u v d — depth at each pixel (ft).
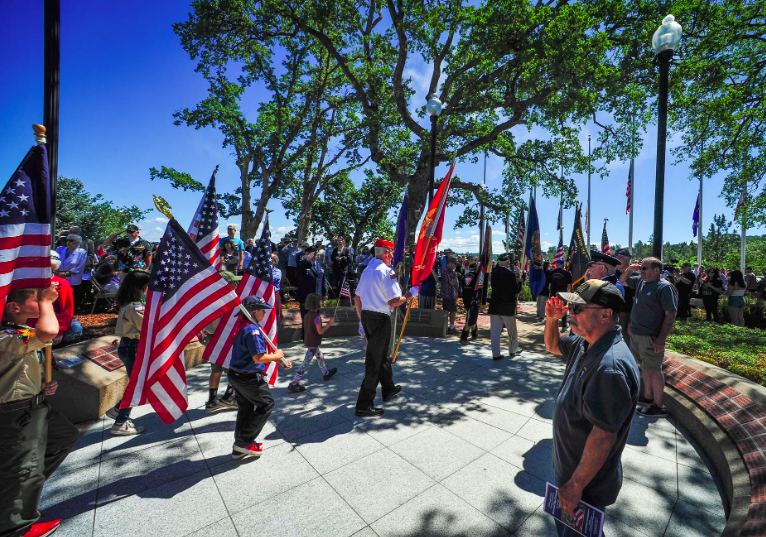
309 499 9.25
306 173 70.90
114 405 14.37
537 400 15.93
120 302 12.62
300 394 16.46
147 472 10.37
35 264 7.11
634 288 16.96
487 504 9.09
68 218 64.75
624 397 5.06
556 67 32.58
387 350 14.97
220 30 45.73
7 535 7.03
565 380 6.29
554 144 45.98
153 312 10.86
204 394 16.15
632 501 9.32
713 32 35.04
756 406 11.32
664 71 16.74
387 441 12.28
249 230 67.05
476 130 44.16
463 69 39.73
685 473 10.61
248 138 70.38
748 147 40.04
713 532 8.22
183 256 11.16
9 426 6.94
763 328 39.27
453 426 13.42
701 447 12.07
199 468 10.60
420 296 33.71
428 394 16.60
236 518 8.55
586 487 5.71
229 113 65.67
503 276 21.97
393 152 49.34
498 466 10.79
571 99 34.60
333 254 47.83
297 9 45.98
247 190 75.56
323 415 14.30
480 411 14.76
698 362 15.70
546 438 12.55
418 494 9.47
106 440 12.12
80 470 10.43
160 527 8.23
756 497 7.93
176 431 12.84
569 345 6.81
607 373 5.15
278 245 50.55
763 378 14.66
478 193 51.78
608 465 5.65
